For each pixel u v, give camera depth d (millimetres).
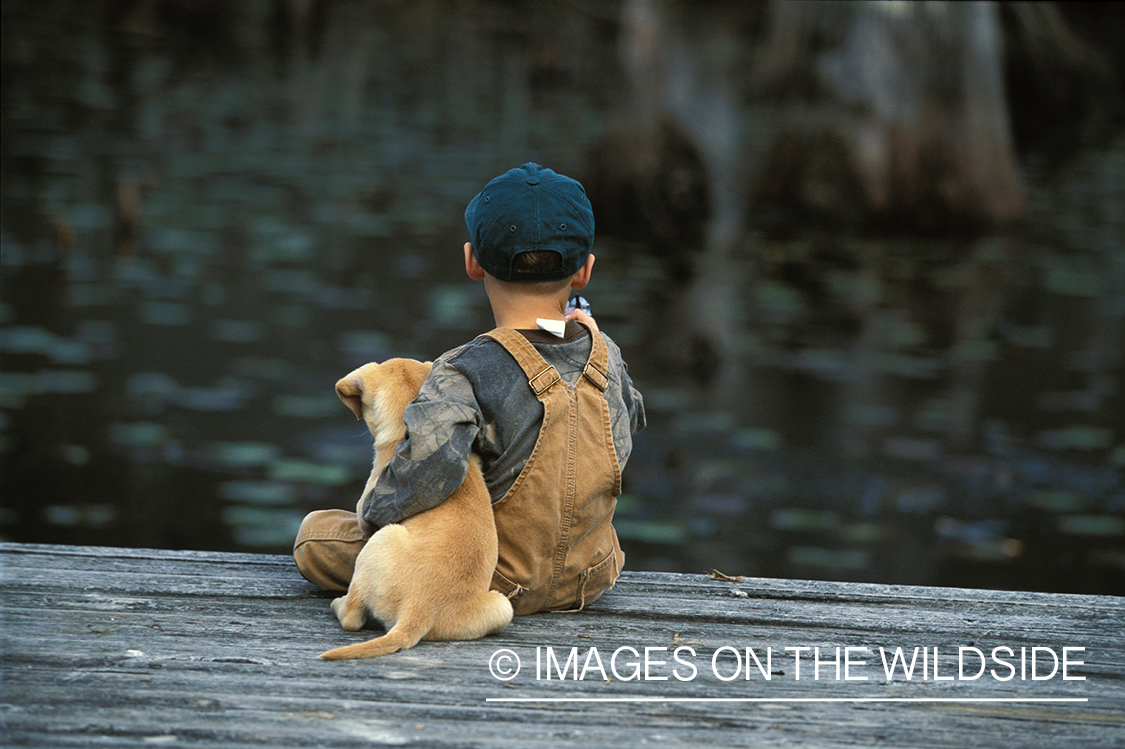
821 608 6898
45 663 5547
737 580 7363
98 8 69812
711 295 26125
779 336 22953
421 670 5594
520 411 5918
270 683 5383
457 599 5828
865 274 28734
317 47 69750
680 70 34875
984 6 34469
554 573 6223
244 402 17938
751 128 45281
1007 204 35531
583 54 72562
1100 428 17906
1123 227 35812
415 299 24234
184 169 36688
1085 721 5344
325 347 20719
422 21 80375
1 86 49906
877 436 17375
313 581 6629
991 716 5375
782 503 14750
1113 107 57562
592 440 6059
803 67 35406
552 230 5895
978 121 34812
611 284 26875
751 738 5047
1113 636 6531
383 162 39938
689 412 18391
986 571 12977
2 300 22422
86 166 35688
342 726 4973
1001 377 20562
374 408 6160
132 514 13633
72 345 20062
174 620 6215
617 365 6395
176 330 21312
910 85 34438
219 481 14891
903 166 34531
